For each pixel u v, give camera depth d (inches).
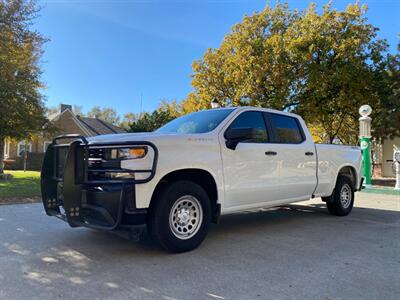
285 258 171.2
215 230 233.5
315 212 308.3
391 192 460.8
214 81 874.1
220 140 194.9
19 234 215.5
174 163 171.5
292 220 270.8
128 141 163.6
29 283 135.9
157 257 170.2
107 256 171.5
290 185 233.6
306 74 759.7
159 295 125.5
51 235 212.8
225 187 193.9
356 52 756.0
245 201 206.7
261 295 126.5
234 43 833.5
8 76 642.2
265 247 191.0
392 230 236.8
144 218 169.3
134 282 137.7
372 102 743.7
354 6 765.3
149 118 1195.3
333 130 991.0
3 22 653.3
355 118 807.7
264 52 766.5
